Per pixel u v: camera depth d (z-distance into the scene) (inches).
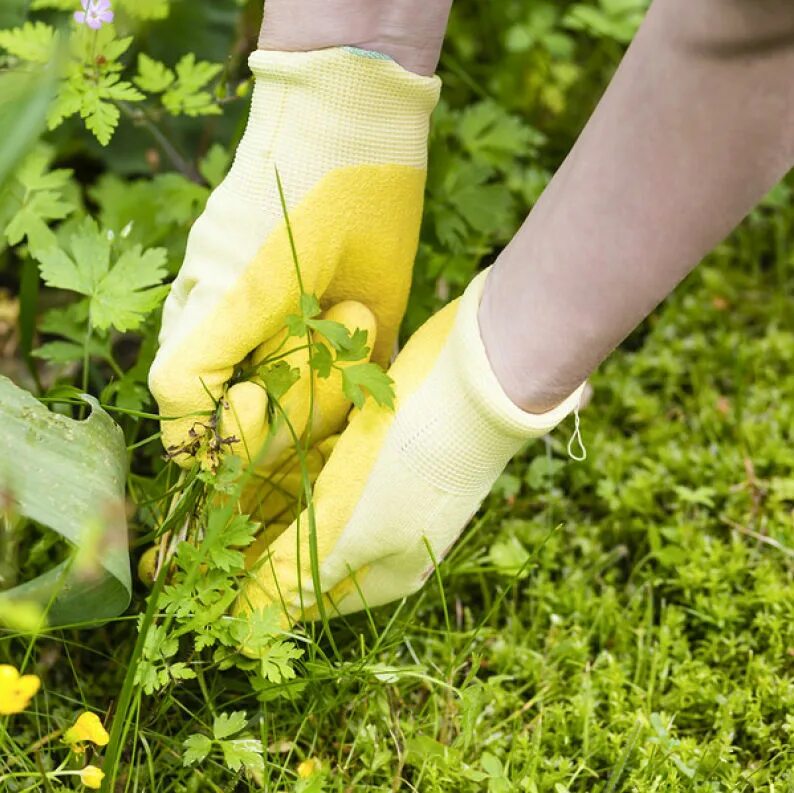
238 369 44.1
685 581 50.4
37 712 45.4
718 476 53.7
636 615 50.2
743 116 38.5
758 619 49.1
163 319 43.9
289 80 42.0
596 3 69.9
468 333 41.8
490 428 42.1
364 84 42.0
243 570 44.4
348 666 45.3
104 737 42.2
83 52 47.1
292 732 46.6
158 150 58.3
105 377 54.6
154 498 46.3
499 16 66.7
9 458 41.6
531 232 41.1
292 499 46.1
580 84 69.2
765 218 64.3
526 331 41.1
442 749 45.8
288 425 43.2
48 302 57.3
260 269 42.4
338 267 43.9
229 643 43.6
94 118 46.6
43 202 48.1
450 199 51.2
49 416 42.5
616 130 39.4
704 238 39.8
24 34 47.3
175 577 44.2
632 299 40.3
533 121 66.4
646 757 46.3
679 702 48.0
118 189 53.4
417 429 42.4
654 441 55.3
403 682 47.9
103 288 46.6
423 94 42.6
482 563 51.3
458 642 49.1
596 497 53.7
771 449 54.2
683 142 38.9
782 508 52.8
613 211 39.7
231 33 58.0
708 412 56.1
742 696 47.7
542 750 46.9
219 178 52.9
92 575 42.8
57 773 42.6
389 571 44.7
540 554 50.9
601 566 51.6
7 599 42.5
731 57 38.1
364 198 42.8
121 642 48.0
